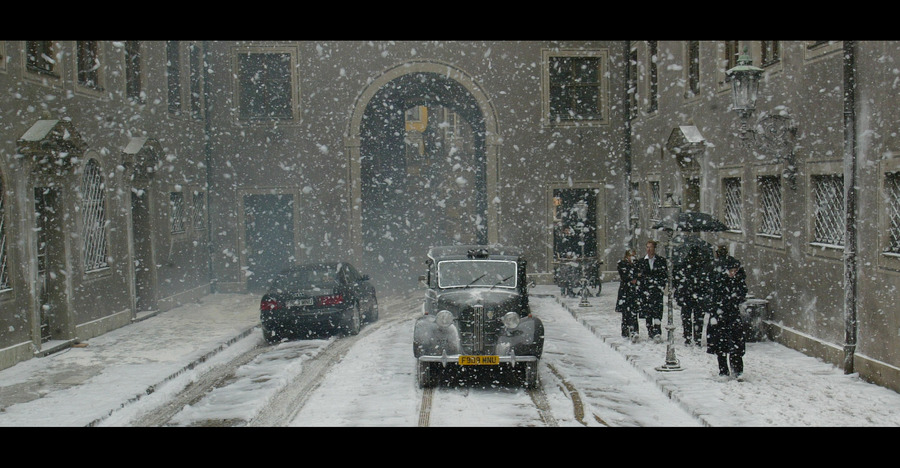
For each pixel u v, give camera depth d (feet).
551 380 33.55
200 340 45.50
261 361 39.75
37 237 41.60
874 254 30.76
